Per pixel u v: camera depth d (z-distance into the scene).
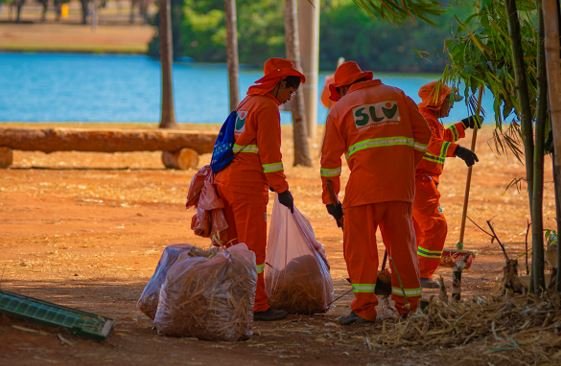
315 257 16.47
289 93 15.95
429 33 152.25
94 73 137.50
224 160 15.84
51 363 11.92
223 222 16.03
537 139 14.49
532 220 14.70
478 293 18.52
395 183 15.31
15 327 12.92
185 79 131.00
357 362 13.35
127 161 42.75
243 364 12.87
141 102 93.88
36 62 159.12
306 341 14.50
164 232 27.27
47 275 20.77
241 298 14.32
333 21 156.12
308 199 33.78
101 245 25.05
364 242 15.45
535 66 15.91
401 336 14.23
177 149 40.22
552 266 16.22
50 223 28.14
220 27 171.50
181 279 14.14
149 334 14.34
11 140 38.31
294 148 42.34
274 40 160.88
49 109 83.00
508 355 13.10
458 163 45.09
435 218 18.94
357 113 15.40
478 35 16.28
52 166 40.12
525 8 15.68
